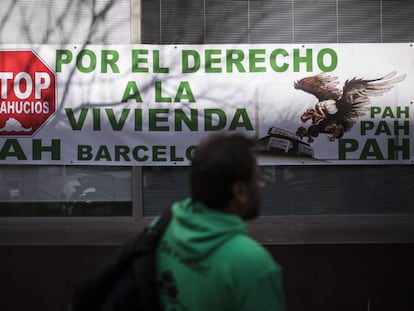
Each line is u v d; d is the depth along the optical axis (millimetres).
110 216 5191
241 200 1702
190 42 5184
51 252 5082
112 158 5137
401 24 5234
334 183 5203
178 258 1696
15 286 5078
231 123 5152
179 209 1770
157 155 5145
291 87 5172
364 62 5188
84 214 5188
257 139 5156
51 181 5180
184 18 5199
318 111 5164
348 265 5102
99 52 5152
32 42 5160
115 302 1749
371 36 5223
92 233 5121
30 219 5145
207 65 5164
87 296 1827
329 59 5191
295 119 5160
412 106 5152
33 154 5137
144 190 5199
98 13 5184
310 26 5223
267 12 5211
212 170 1671
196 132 5141
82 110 5133
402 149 5152
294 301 5082
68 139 5137
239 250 1599
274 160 5164
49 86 5137
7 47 5145
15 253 5078
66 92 5137
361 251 5098
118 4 5180
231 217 1669
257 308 1544
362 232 5152
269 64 5180
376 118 5152
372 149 5160
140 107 5137
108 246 5074
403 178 5191
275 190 5203
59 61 5148
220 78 5164
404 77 5176
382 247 5102
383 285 5098
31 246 5070
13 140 5133
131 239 1881
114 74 5148
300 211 5203
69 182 5180
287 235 5125
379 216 5188
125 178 5199
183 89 5145
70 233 5125
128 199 5195
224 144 1707
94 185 5188
